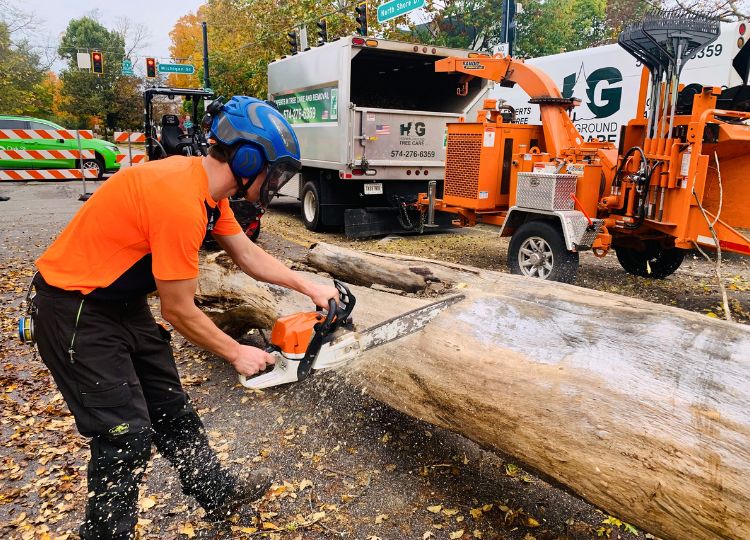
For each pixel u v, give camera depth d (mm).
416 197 8227
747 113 4633
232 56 19516
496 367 2051
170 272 1528
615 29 21141
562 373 1890
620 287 5660
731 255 7262
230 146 1574
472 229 9336
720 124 4461
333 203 8492
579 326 2125
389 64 8828
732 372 1655
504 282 2803
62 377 1607
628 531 2051
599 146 5715
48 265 1598
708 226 4559
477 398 2016
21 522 2199
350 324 2100
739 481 1410
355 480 2391
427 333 2359
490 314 2379
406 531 2082
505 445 1956
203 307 3605
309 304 3105
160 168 1543
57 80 44562
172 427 1990
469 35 17500
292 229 9219
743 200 4895
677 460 1519
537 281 2766
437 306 2479
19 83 32719
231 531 2105
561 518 2135
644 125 5219
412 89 9625
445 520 2137
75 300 1568
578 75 8172
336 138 7820
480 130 6191
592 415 1716
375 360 2453
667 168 4684
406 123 7957
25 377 3555
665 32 4387
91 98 39844
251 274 2057
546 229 5273
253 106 1622
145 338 1807
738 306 4969
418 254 7117
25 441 2797
